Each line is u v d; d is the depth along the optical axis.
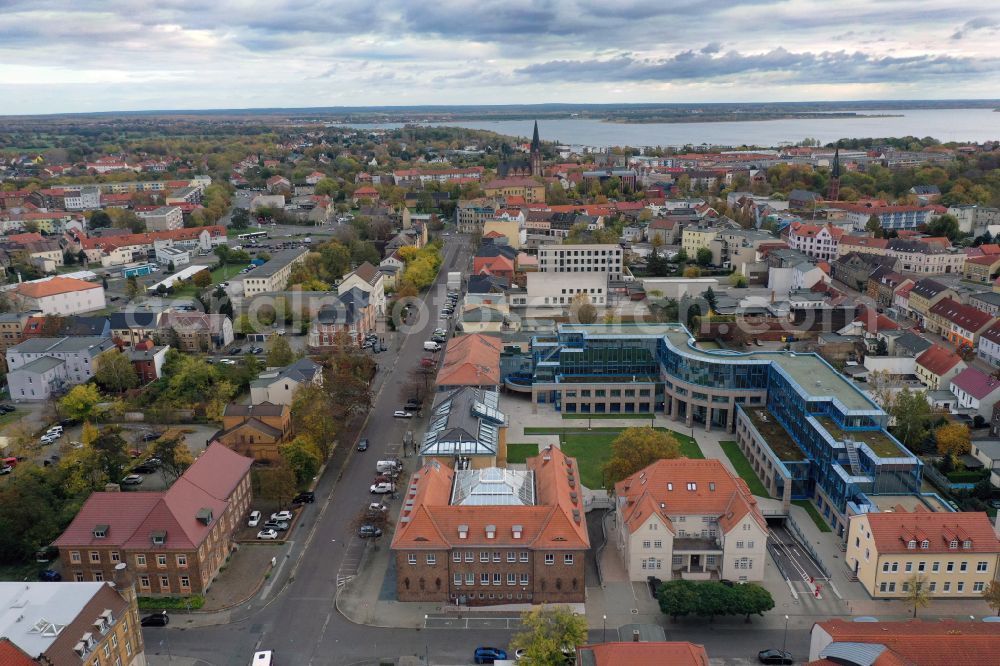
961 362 193.00
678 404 189.50
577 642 97.12
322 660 105.81
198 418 187.62
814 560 129.75
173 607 116.94
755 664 103.75
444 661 105.44
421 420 186.75
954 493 147.00
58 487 142.62
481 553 116.75
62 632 90.06
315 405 165.75
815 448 147.25
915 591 113.19
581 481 155.88
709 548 122.81
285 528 138.88
